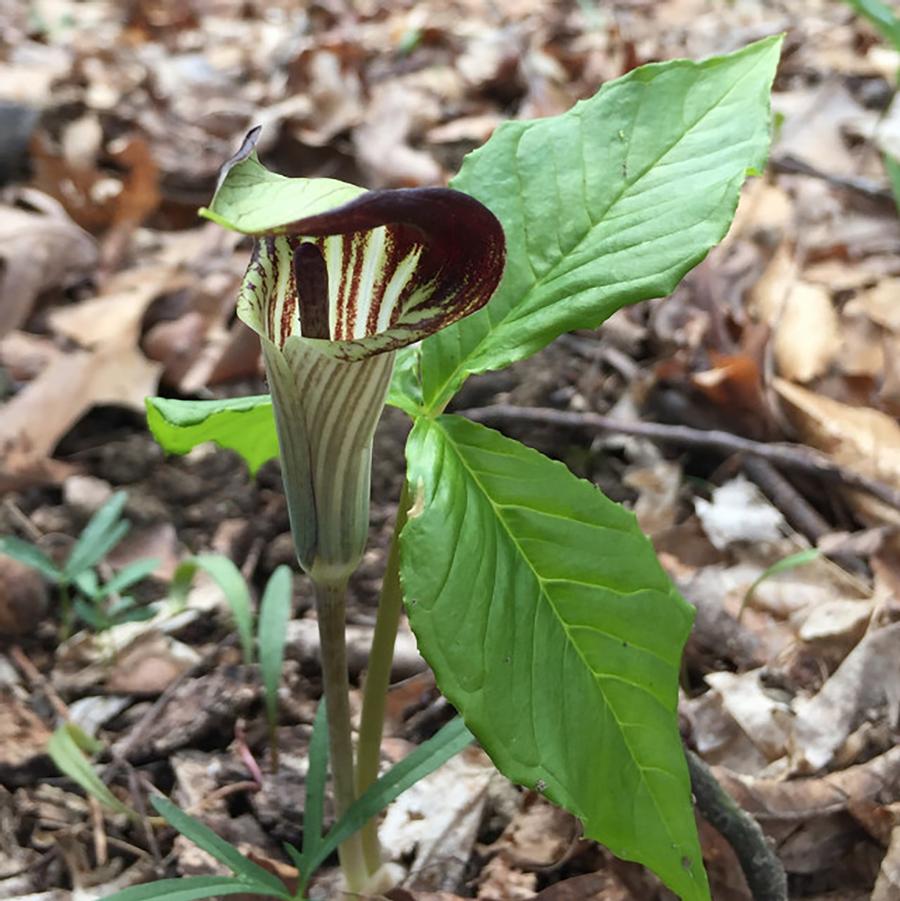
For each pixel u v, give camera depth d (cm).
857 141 62
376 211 16
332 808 30
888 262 51
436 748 24
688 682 35
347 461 20
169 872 29
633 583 20
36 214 57
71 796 31
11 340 49
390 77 78
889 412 44
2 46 80
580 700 20
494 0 92
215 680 34
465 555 19
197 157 66
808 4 87
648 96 20
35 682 35
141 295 49
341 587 21
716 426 44
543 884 29
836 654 34
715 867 28
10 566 37
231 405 21
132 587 39
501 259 17
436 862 29
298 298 18
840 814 29
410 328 17
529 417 43
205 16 98
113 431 46
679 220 19
